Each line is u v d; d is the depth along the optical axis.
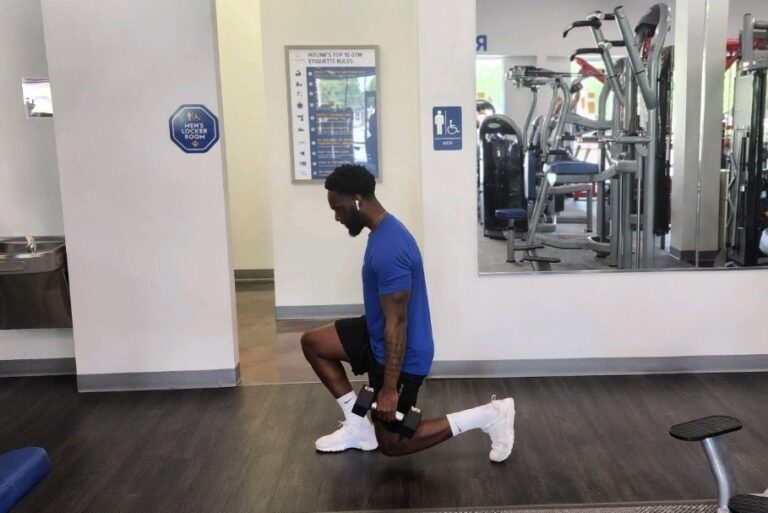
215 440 2.95
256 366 3.89
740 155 3.50
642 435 2.87
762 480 2.47
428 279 3.51
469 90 3.37
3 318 3.52
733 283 3.51
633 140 3.46
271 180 4.72
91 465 2.75
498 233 3.47
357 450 2.81
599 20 3.38
